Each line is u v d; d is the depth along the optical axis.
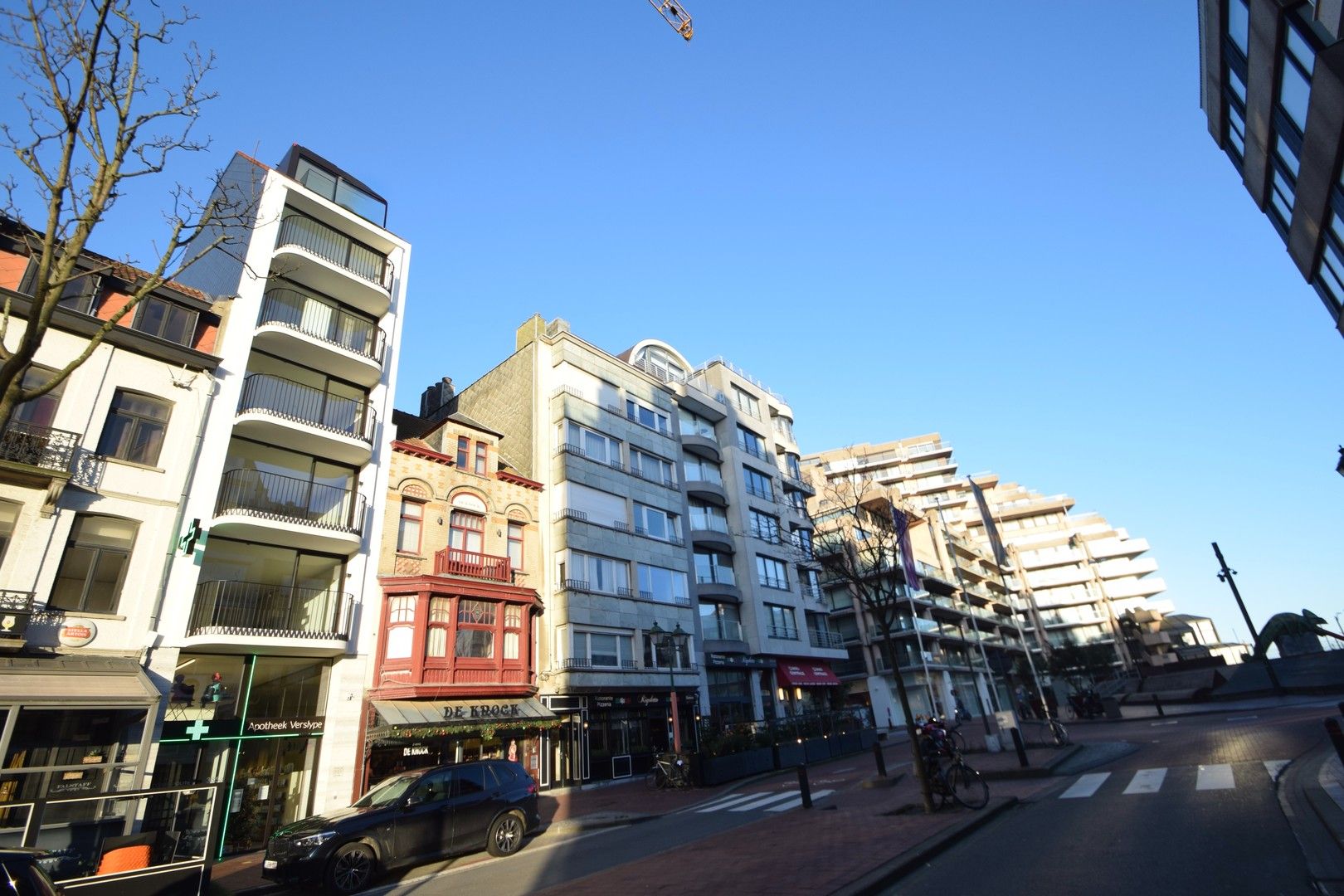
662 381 33.62
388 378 21.17
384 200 24.38
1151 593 92.56
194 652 14.99
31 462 13.09
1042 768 14.09
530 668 21.28
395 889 9.68
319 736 16.41
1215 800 9.55
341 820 10.06
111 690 12.24
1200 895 5.67
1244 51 14.53
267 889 10.02
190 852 13.21
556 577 24.22
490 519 22.92
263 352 18.56
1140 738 19.84
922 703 44.44
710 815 13.88
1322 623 42.97
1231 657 85.12
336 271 20.06
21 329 13.90
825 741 25.12
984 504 40.28
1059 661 60.00
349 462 19.56
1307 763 11.41
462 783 11.69
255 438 17.73
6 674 11.47
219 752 14.79
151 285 7.19
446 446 22.52
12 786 11.45
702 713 27.27
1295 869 6.05
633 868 9.07
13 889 4.35
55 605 12.98
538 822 12.57
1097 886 6.19
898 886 6.97
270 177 20.02
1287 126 13.91
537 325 29.52
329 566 18.33
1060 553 89.19
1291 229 16.19
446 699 18.72
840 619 47.72
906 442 91.25
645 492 29.53
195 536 15.05
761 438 39.91
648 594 27.38
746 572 33.53
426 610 18.89
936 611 53.69
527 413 27.62
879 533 19.17
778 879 7.32
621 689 23.98
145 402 15.41
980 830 9.41
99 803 12.11
